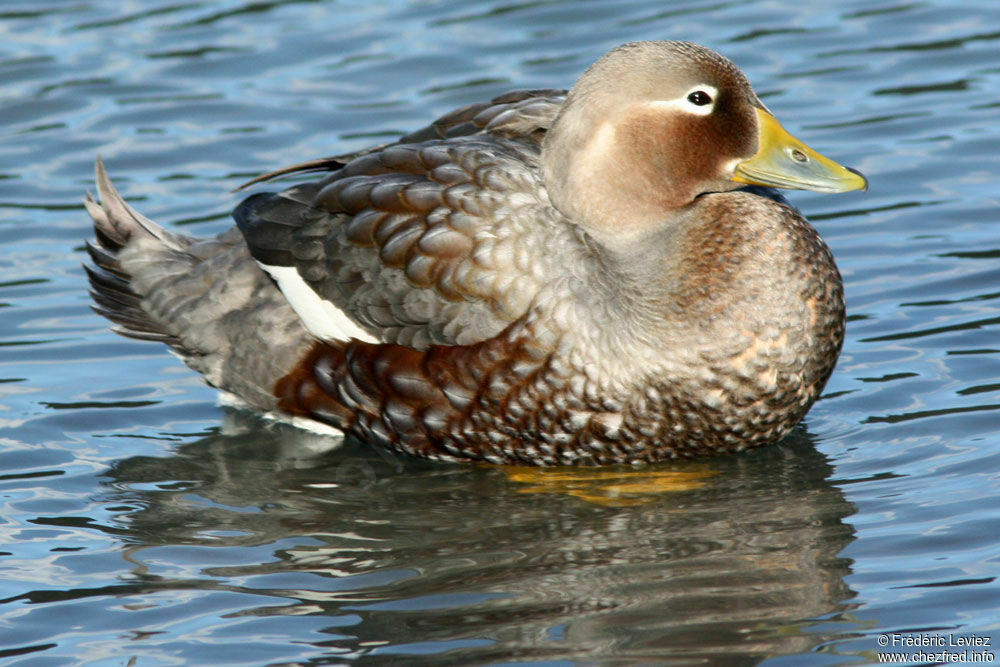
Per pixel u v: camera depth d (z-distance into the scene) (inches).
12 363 500.7
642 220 422.3
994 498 384.8
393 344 435.5
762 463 424.8
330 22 732.7
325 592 361.4
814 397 430.0
